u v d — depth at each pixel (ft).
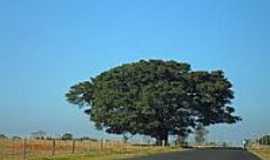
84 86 345.10
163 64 327.67
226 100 343.67
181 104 319.88
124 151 212.02
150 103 306.55
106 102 316.81
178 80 328.29
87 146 250.37
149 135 321.73
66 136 310.45
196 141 436.76
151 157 167.63
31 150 211.00
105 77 331.98
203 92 335.47
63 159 151.33
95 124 323.37
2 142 235.20
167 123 318.86
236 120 346.33
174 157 168.35
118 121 312.29
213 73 343.05
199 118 339.57
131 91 314.55
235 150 266.77
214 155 189.47
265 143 398.83
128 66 327.67
